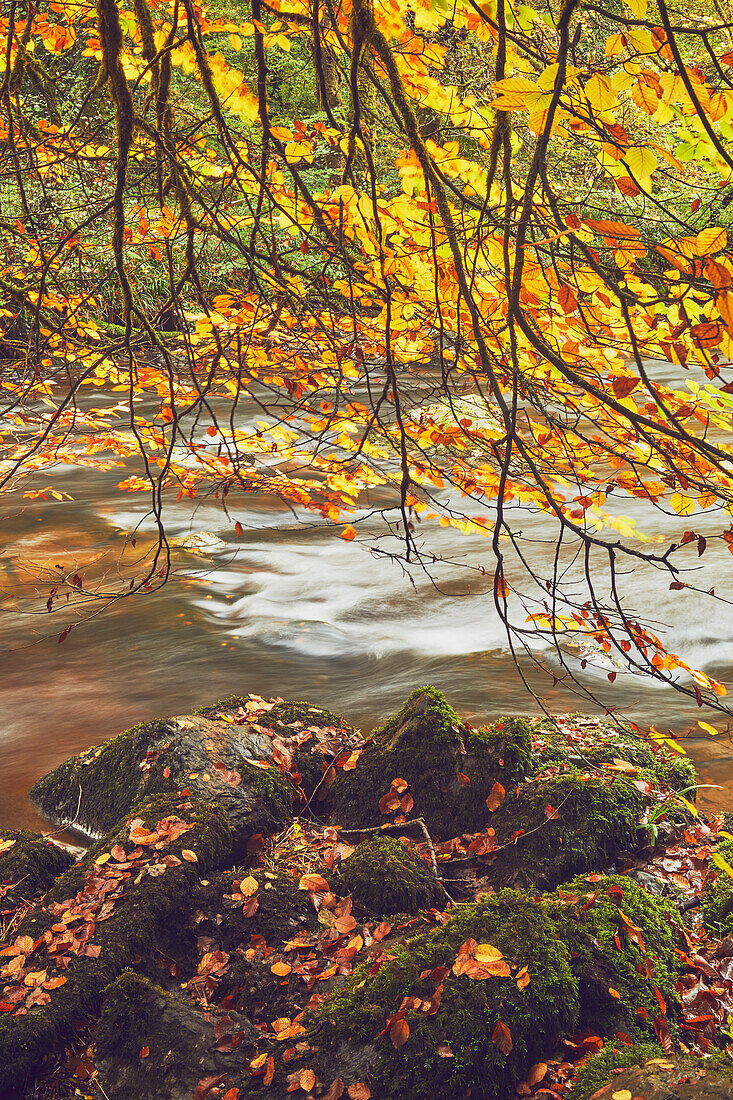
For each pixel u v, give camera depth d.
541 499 3.23
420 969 2.99
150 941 3.27
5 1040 2.88
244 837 3.93
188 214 3.05
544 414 2.62
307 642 6.89
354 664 6.55
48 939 3.26
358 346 3.16
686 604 7.12
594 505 3.27
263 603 7.66
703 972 3.17
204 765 4.15
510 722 4.33
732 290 1.75
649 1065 2.52
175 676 6.28
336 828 4.20
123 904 3.36
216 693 6.01
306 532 9.64
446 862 3.96
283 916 3.44
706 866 3.84
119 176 2.67
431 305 2.85
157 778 4.13
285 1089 2.68
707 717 5.50
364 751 4.50
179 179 3.02
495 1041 2.72
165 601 7.60
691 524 9.20
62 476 11.75
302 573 8.41
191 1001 3.03
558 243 2.14
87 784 4.42
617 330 2.68
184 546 9.09
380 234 2.40
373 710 5.77
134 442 5.65
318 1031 2.84
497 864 3.89
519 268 1.91
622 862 3.91
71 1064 2.94
